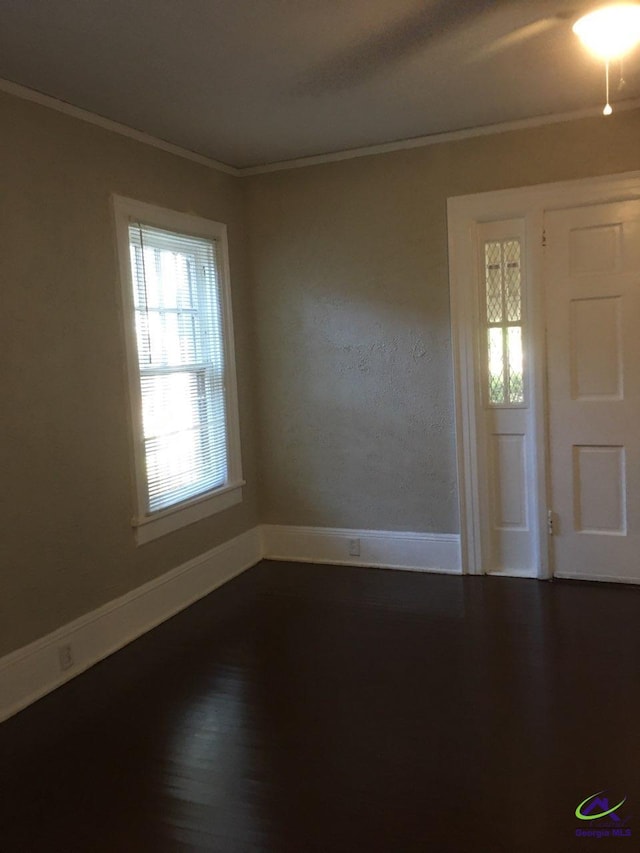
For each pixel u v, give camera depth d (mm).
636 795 2162
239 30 2465
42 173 2973
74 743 2578
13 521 2838
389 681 2941
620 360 3750
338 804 2180
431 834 2031
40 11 2266
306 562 4551
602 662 2998
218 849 2008
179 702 2848
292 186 4305
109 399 3334
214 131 3588
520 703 2707
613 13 2418
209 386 4148
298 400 4461
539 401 3891
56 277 3037
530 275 3832
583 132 3664
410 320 4133
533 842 1979
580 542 3938
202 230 4035
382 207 4109
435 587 3996
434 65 2869
